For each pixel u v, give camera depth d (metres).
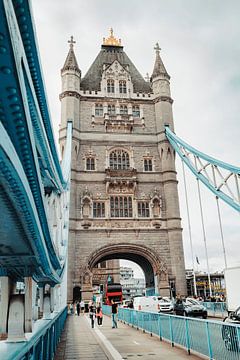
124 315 29.80
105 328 25.84
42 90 9.97
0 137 4.05
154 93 58.66
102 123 55.34
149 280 54.56
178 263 47.75
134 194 51.19
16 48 4.11
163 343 16.84
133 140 54.88
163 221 50.38
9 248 8.99
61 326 23.16
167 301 35.22
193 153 46.91
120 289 54.56
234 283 23.03
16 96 4.52
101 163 52.84
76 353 15.02
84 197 50.03
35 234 7.68
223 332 10.73
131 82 59.28
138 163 53.69
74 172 50.88
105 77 58.91
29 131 5.28
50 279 16.09
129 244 48.62
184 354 13.61
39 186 6.95
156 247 49.00
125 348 15.70
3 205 6.06
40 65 8.22
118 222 49.62
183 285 46.88
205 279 78.00
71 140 51.50
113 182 51.03
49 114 12.31
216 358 11.27
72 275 46.06
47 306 17.47
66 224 33.50
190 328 13.66
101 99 57.12
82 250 47.75
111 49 66.25
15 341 8.76
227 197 39.44
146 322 21.44
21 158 5.87
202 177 45.06
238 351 9.77
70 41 62.16
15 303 9.37
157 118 56.50
